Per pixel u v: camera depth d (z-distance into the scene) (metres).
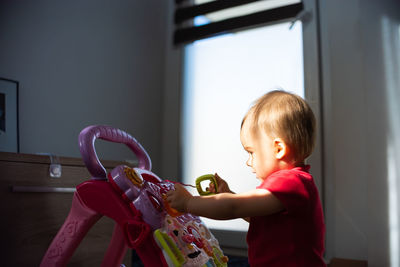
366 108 1.45
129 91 1.90
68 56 1.59
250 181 1.79
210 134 1.94
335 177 1.60
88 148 0.72
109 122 1.77
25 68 1.40
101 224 1.09
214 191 0.82
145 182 0.72
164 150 2.06
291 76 1.76
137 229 0.66
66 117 1.56
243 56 1.90
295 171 0.69
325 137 1.66
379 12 1.47
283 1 1.82
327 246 1.58
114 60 1.83
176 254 0.65
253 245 0.70
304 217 0.65
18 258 0.87
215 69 1.98
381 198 1.38
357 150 1.57
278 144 0.72
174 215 0.73
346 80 1.63
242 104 1.87
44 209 0.93
